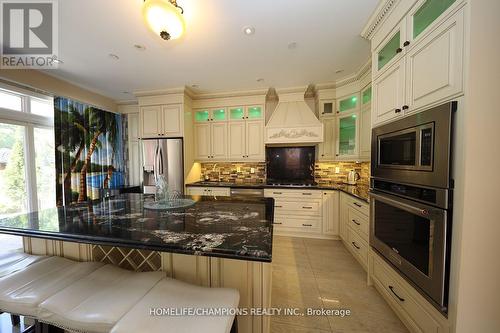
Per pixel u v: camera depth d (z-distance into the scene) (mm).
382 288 1731
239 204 1750
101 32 1938
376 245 1792
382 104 1704
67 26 1844
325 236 3230
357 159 2963
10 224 1213
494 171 993
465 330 1030
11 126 2688
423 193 1222
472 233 1006
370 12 1715
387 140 1601
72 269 1186
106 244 994
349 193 2660
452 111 1035
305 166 3805
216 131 3816
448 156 1048
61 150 3082
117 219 1317
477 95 977
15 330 1454
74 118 3271
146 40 2074
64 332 1112
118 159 4172
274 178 3920
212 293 979
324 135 3400
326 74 2963
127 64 2592
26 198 2836
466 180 993
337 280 2102
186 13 1698
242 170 4062
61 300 931
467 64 977
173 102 3498
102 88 3449
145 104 3596
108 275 1122
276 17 1765
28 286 1032
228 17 1754
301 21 1821
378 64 1804
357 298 1829
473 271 1017
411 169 1306
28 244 1472
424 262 1230
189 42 2123
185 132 3529
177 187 3471
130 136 4230
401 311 1484
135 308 863
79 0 1538
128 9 1638
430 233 1170
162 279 1094
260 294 1137
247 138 3709
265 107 3668
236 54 2375
